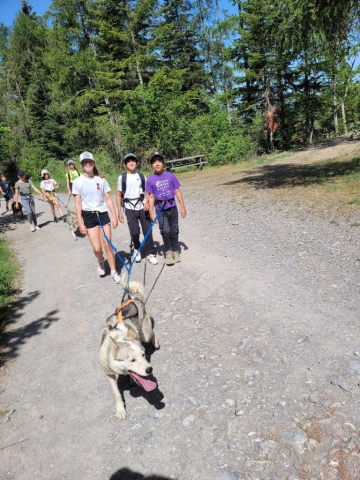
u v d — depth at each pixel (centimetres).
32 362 462
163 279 644
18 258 922
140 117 2469
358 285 507
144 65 2823
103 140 2700
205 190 1527
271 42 1222
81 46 3084
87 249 915
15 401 395
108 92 2752
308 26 1055
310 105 2888
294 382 349
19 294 689
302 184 1280
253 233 816
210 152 2567
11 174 3569
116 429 334
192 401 348
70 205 1634
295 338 415
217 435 306
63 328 536
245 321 467
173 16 3628
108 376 353
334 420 302
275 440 292
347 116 3550
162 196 662
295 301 493
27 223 1388
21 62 3512
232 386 358
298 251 666
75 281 710
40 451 325
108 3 2628
